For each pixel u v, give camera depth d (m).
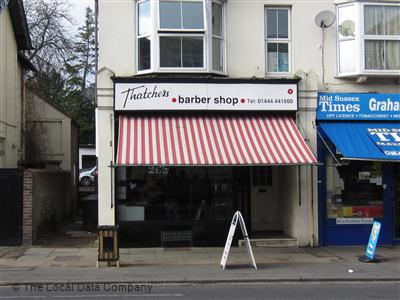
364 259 11.98
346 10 14.31
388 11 14.39
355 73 14.04
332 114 14.13
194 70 13.62
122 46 13.76
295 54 14.23
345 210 14.34
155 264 11.59
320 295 8.77
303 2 14.33
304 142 13.05
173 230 13.92
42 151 23.62
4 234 13.73
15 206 13.77
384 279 10.23
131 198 13.91
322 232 14.13
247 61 14.09
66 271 10.73
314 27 14.33
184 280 9.91
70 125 23.80
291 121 13.73
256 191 15.33
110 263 11.29
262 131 13.34
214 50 13.93
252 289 9.31
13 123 20.27
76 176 26.00
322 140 14.01
